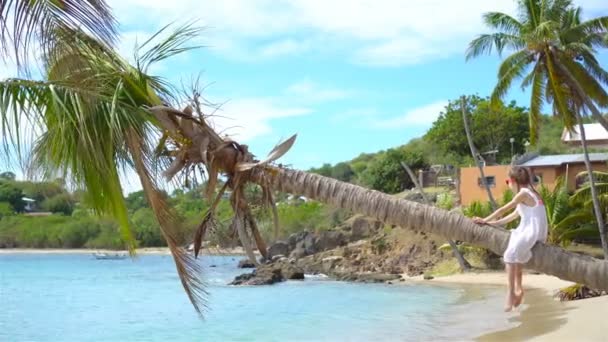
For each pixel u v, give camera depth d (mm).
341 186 6457
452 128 66750
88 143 6695
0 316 24844
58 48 7102
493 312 22609
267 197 6699
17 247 72938
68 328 21500
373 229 53094
